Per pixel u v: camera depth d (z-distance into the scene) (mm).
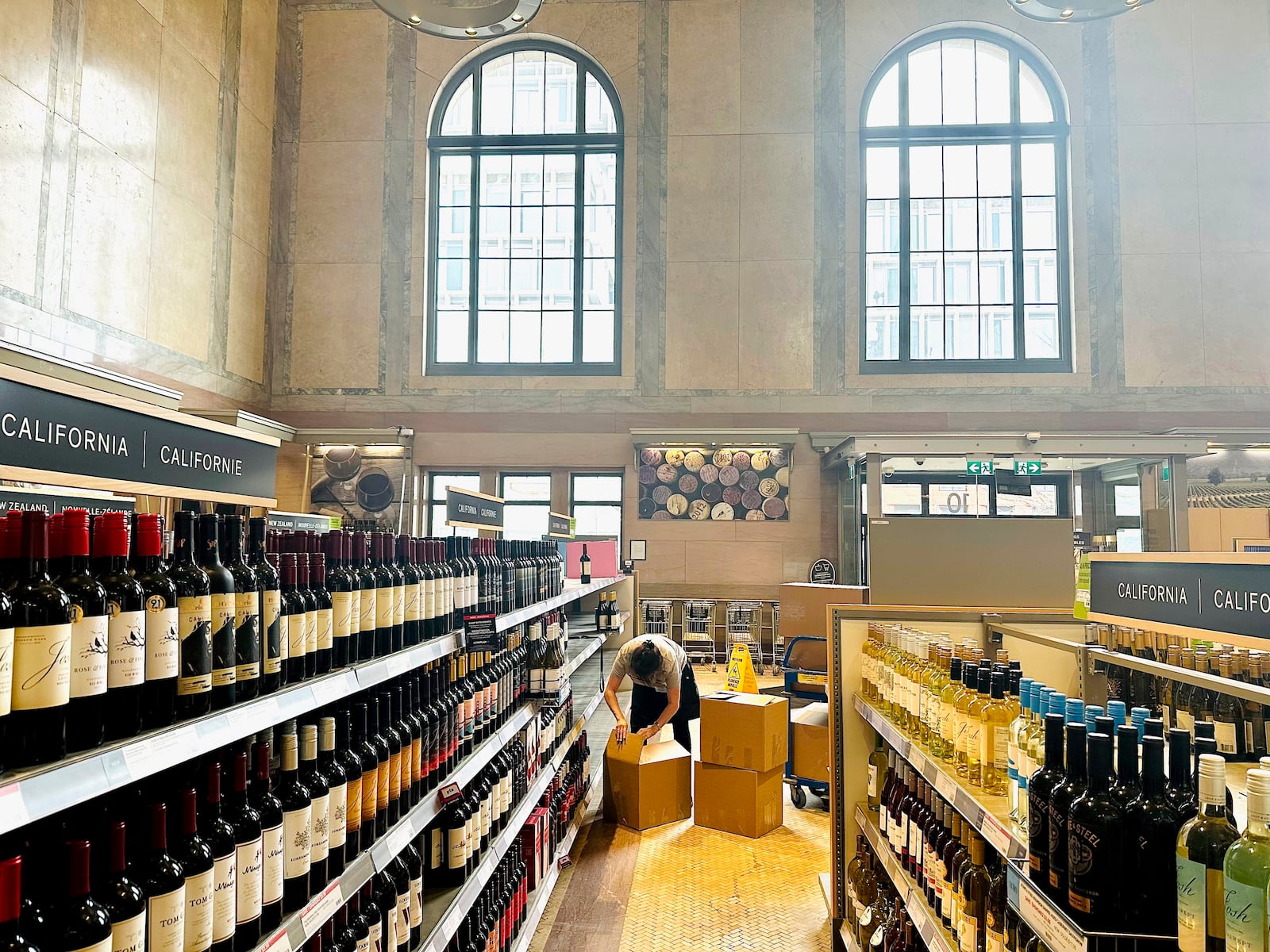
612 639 7375
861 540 9250
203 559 1398
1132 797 1268
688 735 5188
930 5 10961
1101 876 1242
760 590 10594
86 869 1099
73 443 1156
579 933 3379
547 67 11391
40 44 6906
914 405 10586
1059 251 10742
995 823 1650
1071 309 10586
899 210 10938
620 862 4117
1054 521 3160
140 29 8180
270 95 10812
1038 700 1610
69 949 1062
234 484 1550
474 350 11219
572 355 11148
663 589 10688
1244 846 1032
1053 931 1312
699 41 11133
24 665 1022
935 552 3184
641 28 11172
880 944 2734
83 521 1138
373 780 1920
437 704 2414
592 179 11297
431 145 11273
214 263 9531
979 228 10875
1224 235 10445
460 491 3033
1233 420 10258
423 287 11047
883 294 10898
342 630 1859
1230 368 10312
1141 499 9195
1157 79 10625
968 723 2012
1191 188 10508
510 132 11367
